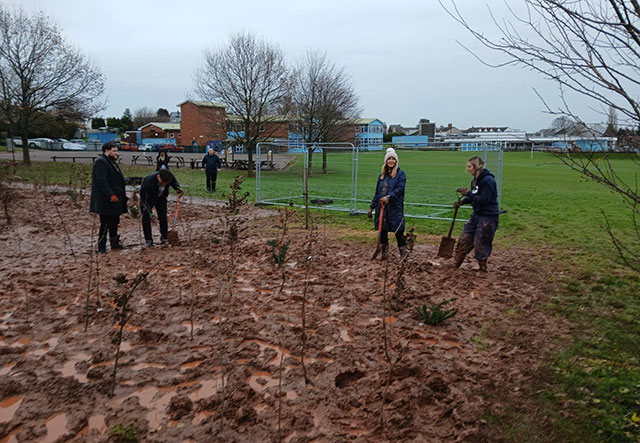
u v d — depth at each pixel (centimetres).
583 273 677
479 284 624
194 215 1210
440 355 409
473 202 673
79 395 338
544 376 370
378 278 635
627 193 279
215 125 3219
